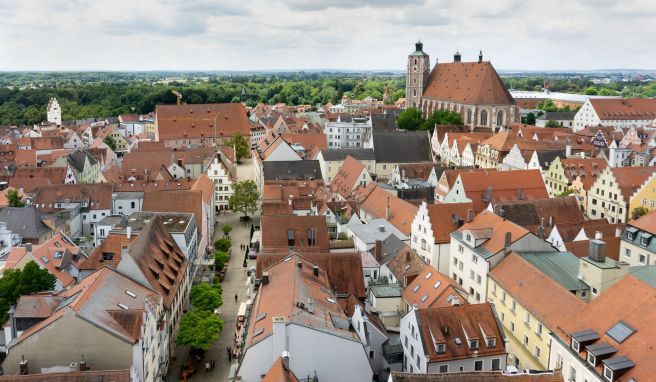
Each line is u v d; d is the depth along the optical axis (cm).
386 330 8288
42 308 7575
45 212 14412
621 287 6169
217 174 17775
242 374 6594
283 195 14925
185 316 8944
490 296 8838
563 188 16112
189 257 11162
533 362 7506
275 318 6419
